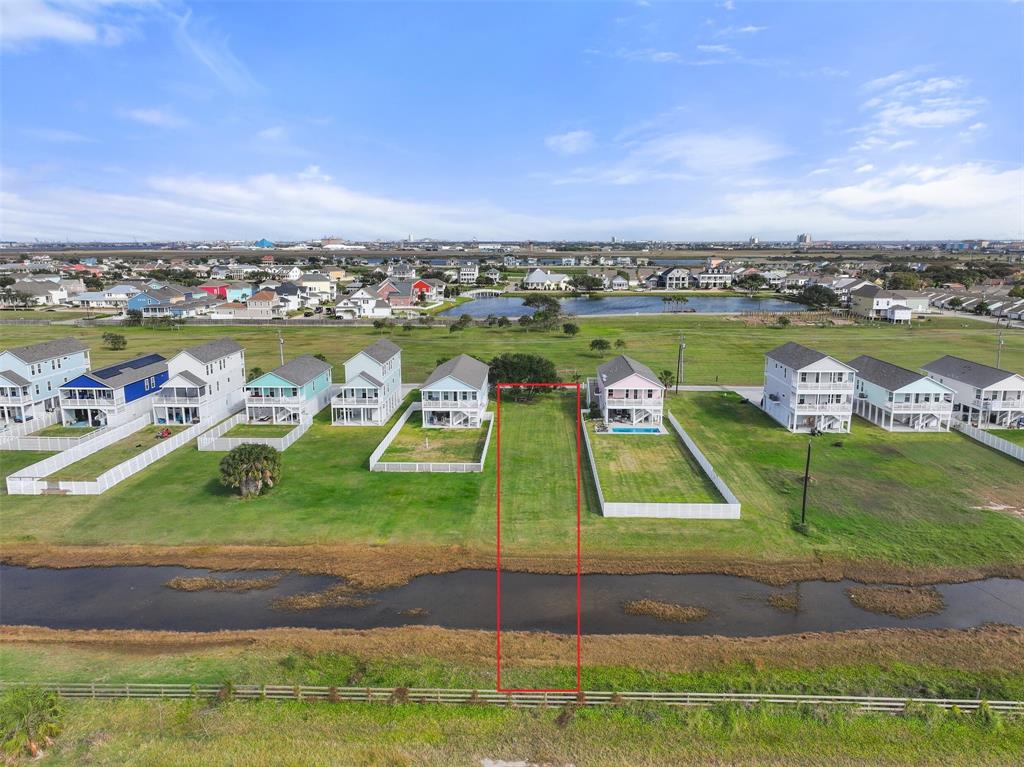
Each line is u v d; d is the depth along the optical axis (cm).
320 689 2950
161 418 7050
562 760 2581
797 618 3638
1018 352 10900
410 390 8675
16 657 3247
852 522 4694
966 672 3155
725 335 13050
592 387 8306
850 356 10644
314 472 5650
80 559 4262
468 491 5247
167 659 3244
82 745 2653
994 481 5406
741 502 5028
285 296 19238
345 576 4072
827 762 2572
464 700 2916
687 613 3684
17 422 6950
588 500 5075
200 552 4338
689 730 2734
